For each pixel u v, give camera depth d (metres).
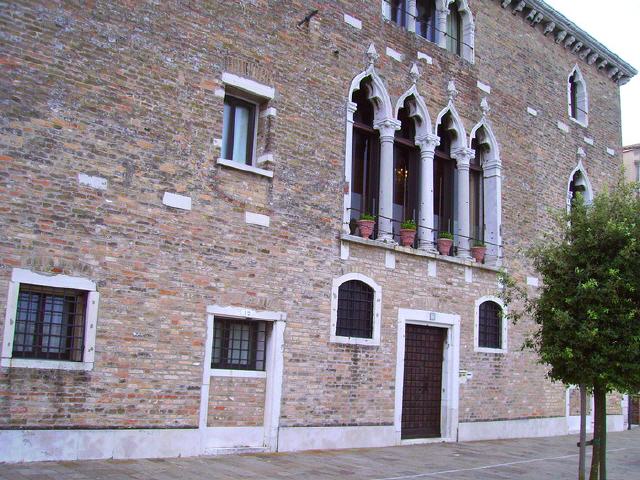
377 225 16.80
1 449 10.20
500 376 18.81
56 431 10.77
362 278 15.65
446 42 19.34
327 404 14.56
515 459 14.71
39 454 10.56
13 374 10.44
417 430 16.78
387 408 15.74
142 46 12.48
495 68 20.25
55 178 11.20
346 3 16.28
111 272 11.67
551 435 20.22
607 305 10.77
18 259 10.68
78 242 11.34
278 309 13.92
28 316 10.92
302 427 14.05
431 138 17.84
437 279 17.41
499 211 19.56
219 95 13.51
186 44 13.12
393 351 16.08
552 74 22.47
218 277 13.07
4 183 10.66
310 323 14.46
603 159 24.31
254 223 13.76
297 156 14.68
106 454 11.27
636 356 10.70
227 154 14.08
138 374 11.80
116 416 11.46
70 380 11.01
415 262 16.94
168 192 12.55
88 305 11.34
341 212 15.43
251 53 14.15
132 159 12.14
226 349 13.44
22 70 11.01
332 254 15.12
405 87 17.41
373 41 16.78
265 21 14.48
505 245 19.56
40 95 11.16
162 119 12.61
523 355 19.62
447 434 17.23
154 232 12.28
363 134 17.05
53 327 11.16
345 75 15.97
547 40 22.45
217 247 13.12
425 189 17.66
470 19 19.75
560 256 11.55
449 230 18.81
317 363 14.48
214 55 13.53
